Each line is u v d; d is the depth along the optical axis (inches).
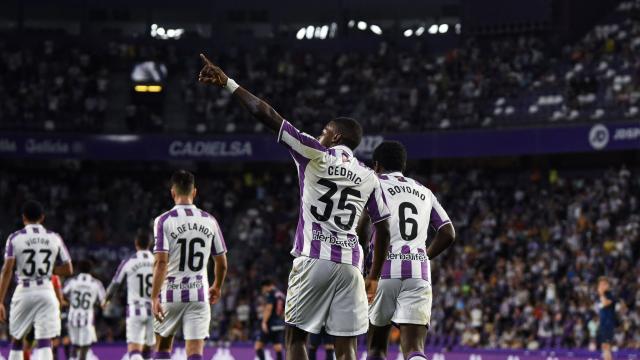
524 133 1878.7
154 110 2183.8
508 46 2113.7
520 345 1373.0
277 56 2233.0
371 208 395.2
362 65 2178.9
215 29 2346.2
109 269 1878.7
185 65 2236.7
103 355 1306.6
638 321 1294.3
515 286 1480.1
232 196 2032.5
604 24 2119.8
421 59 2162.9
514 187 1892.2
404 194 478.3
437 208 497.4
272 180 2071.9
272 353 1301.7
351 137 393.1
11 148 1984.5
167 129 2062.0
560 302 1413.6
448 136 1948.8
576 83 1878.7
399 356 1293.1
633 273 1437.0
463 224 1796.3
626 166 1909.4
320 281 376.2
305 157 374.6
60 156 2017.7
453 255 1684.3
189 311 561.6
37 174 2127.2
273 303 1094.4
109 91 2187.5
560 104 1878.7
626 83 1831.9
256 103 369.1
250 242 1884.8
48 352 697.6
